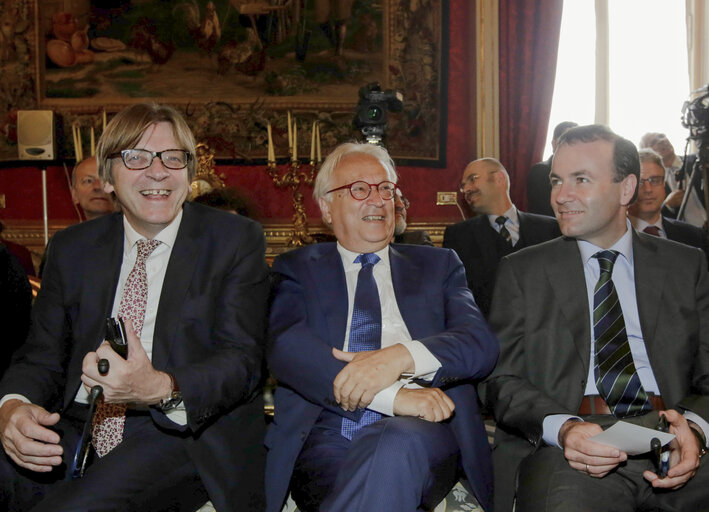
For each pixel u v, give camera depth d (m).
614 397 2.26
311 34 6.96
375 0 7.00
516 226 4.37
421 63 7.12
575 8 7.67
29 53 6.84
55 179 6.84
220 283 2.31
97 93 6.86
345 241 2.46
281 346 2.27
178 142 2.27
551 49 7.35
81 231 2.37
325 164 2.53
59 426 2.27
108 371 1.92
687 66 7.54
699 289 2.34
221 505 2.13
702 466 2.11
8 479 2.17
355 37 7.01
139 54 6.87
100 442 2.26
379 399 2.11
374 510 1.87
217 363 2.14
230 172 6.90
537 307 2.37
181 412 2.17
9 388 2.17
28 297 2.65
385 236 2.44
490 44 7.29
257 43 6.94
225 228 2.37
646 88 7.64
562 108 7.71
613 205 2.32
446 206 7.25
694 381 2.29
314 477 2.11
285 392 2.34
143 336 2.25
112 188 2.33
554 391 2.29
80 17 6.83
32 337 2.32
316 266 2.46
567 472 2.12
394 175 2.56
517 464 2.29
